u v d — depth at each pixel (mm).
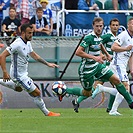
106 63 34781
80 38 39188
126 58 31906
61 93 32656
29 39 28625
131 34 31281
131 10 41000
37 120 26406
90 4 40562
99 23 29297
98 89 33750
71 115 30297
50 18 39969
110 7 41062
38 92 28797
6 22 38781
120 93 29938
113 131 20438
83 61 30203
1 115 30484
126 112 33969
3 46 36469
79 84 39062
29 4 39969
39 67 39062
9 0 40031
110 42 34500
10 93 38156
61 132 19984
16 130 21062
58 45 39125
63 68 39250
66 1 40250
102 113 32781
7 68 38781
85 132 19984
